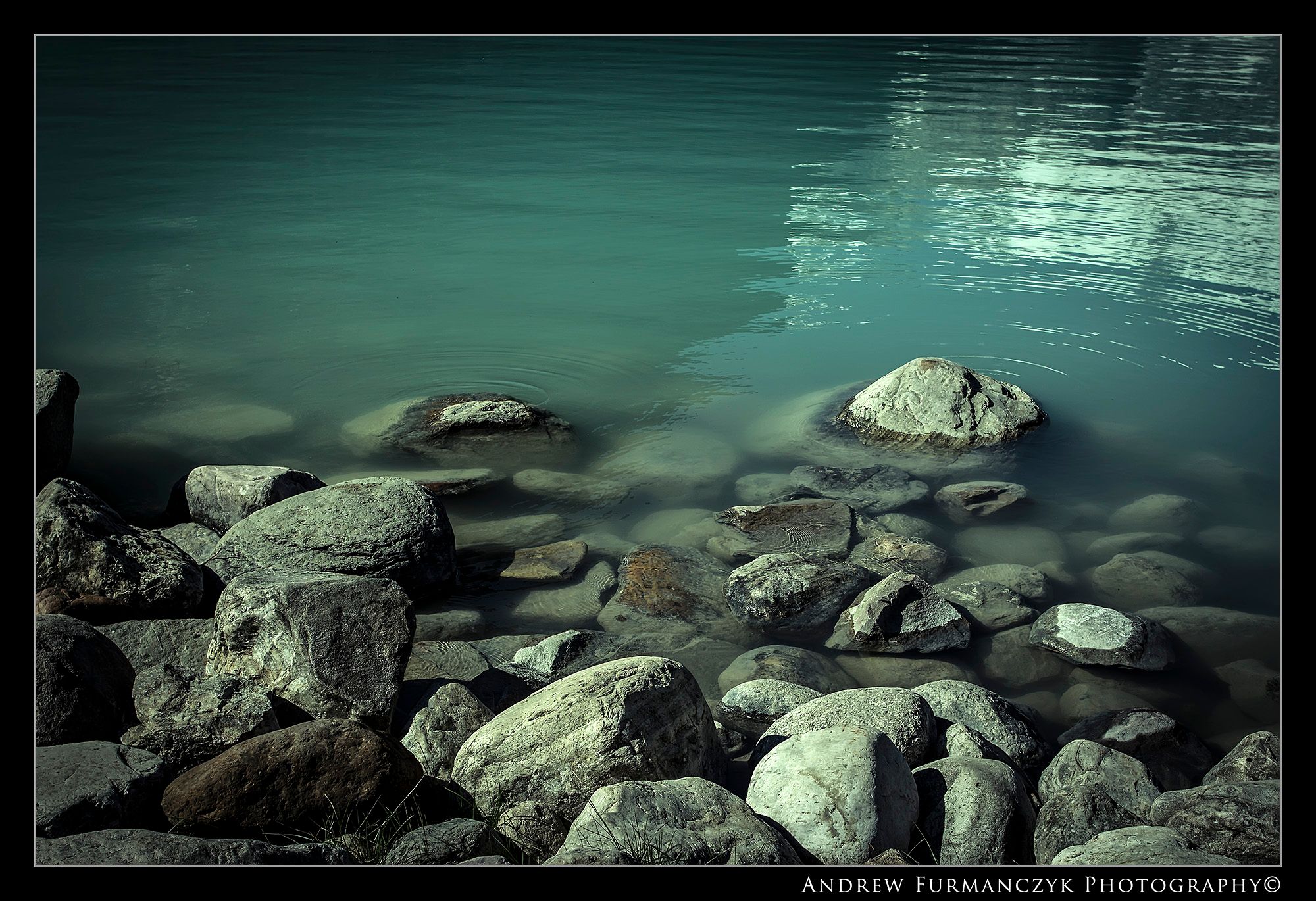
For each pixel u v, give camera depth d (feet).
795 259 39.29
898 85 73.00
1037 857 12.60
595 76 75.72
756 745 14.57
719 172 50.57
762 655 17.13
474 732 13.85
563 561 20.04
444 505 22.44
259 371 29.25
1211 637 17.71
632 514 22.35
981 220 43.55
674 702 13.23
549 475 23.62
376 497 19.44
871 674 17.20
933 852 12.41
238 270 37.04
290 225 42.01
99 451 24.47
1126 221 43.06
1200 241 40.57
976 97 68.85
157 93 66.08
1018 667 17.37
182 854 10.15
